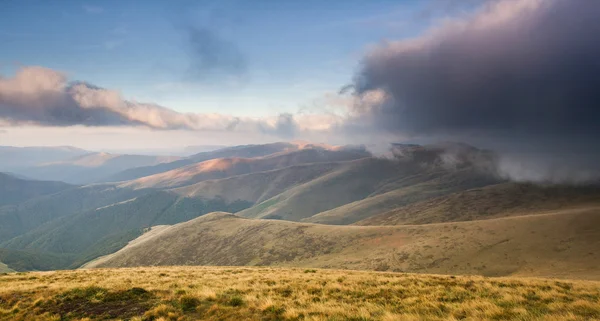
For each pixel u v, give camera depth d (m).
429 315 14.40
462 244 99.25
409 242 114.06
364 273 32.03
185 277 28.64
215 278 27.36
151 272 33.84
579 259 74.88
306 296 18.91
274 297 18.61
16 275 32.34
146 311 16.53
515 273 77.25
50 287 21.22
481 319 13.48
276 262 136.88
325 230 156.38
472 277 26.02
